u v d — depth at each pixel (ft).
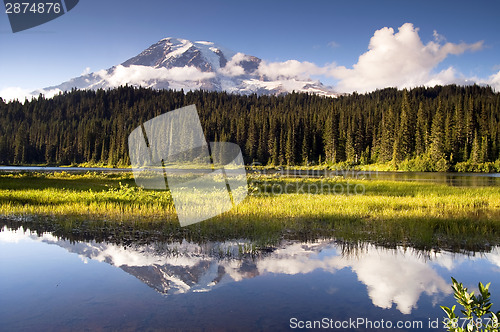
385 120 280.31
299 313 15.26
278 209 42.50
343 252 26.07
